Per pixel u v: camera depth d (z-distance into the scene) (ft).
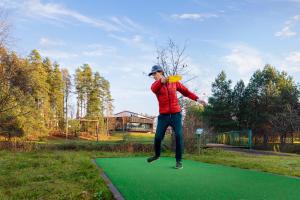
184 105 56.80
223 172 18.08
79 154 42.11
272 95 127.65
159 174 17.30
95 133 191.11
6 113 77.46
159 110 16.80
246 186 13.87
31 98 77.46
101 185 15.64
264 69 139.74
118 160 26.71
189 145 52.26
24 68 71.97
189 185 14.11
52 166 26.63
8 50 69.51
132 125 232.73
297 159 41.34
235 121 139.44
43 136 136.67
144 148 54.60
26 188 17.30
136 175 17.10
